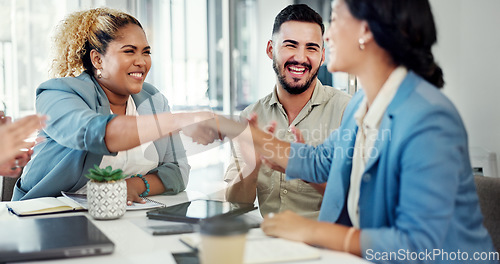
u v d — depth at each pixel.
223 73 4.17
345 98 1.69
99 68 1.64
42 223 1.03
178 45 3.76
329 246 0.91
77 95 1.54
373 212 0.98
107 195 1.14
